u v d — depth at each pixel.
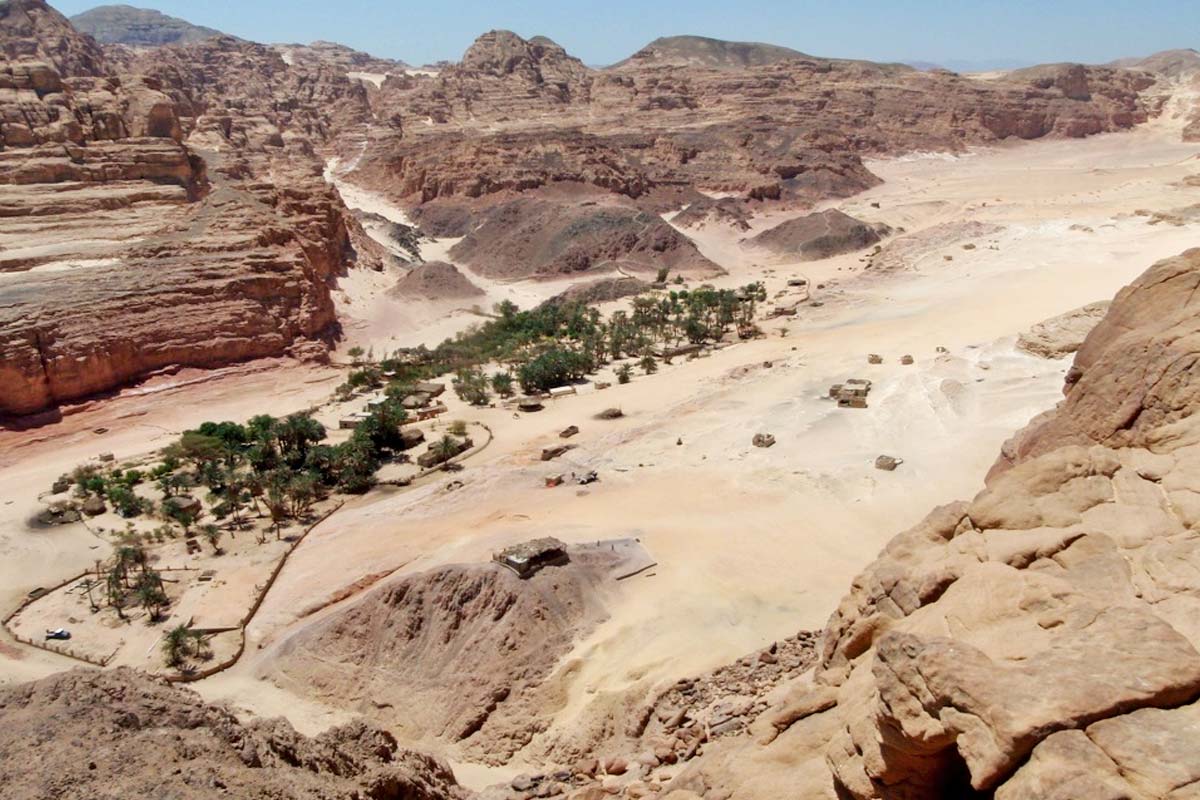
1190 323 23.62
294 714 42.91
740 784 19.14
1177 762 12.00
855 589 22.53
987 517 20.75
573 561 48.22
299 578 59.16
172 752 18.09
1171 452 20.72
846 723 17.86
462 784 35.25
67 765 17.06
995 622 16.53
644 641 42.00
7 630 55.78
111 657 51.94
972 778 13.54
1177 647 13.92
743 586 47.34
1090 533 18.38
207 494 76.19
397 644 45.00
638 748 30.59
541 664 41.56
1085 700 13.11
